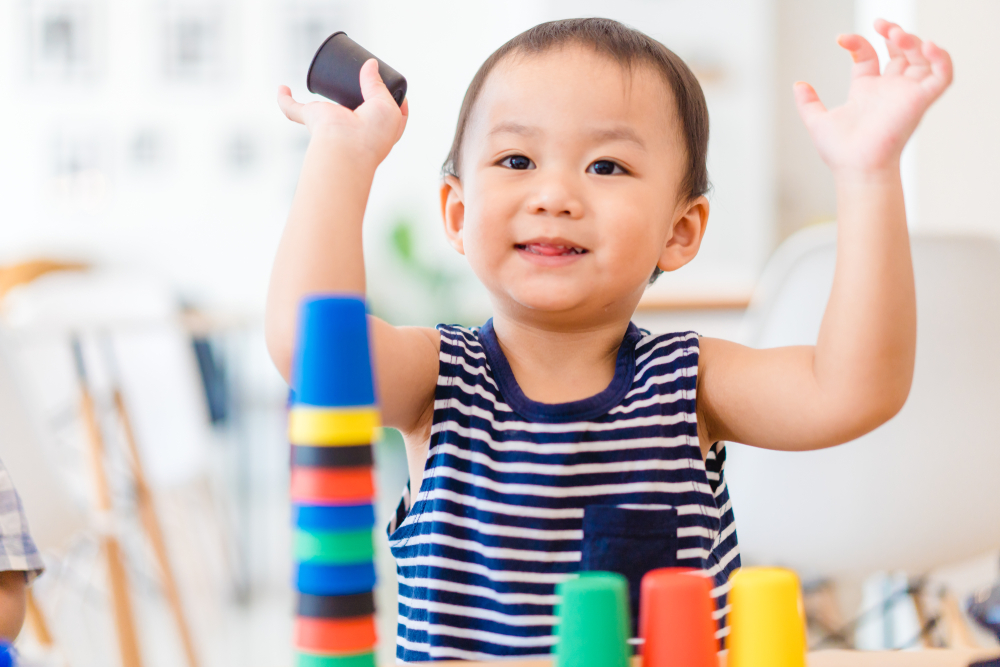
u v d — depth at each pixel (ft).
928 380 4.01
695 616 1.27
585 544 2.36
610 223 2.30
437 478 2.42
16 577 2.79
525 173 2.35
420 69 17.37
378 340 2.32
